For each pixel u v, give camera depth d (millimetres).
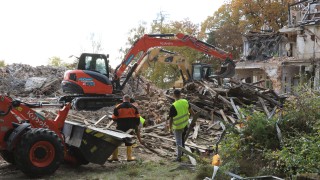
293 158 6938
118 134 8500
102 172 8438
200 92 17109
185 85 19109
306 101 8797
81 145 8422
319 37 35969
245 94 15797
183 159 9438
